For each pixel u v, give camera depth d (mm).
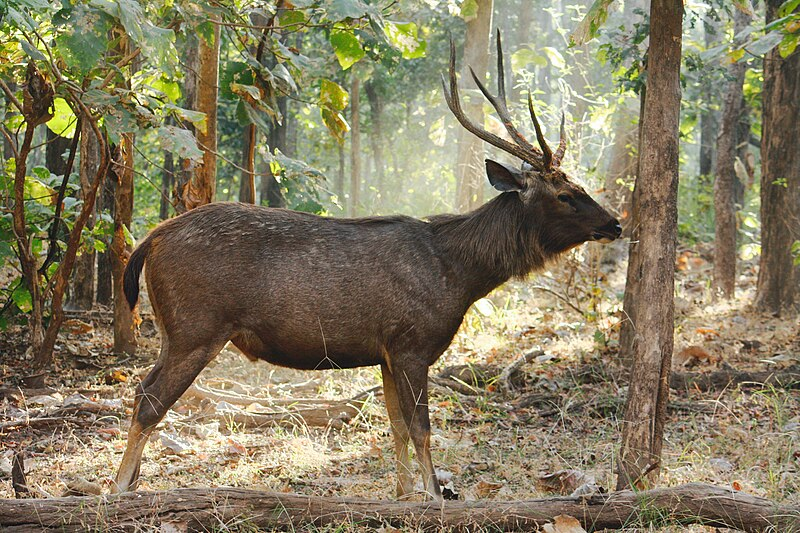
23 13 6867
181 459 7051
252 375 9695
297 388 9195
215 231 6055
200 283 5977
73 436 7336
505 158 12391
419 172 23375
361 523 5277
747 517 5094
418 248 6285
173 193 9844
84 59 6863
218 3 8719
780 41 9234
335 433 7969
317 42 19781
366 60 15719
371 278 6129
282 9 9367
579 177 12141
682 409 8578
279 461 7066
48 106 8766
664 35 5723
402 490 6277
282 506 5227
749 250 15336
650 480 5734
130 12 6801
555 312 12547
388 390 6445
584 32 6406
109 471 6598
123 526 4938
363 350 6234
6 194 9648
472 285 6414
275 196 18531
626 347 9859
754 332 11656
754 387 9219
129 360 10055
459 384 9203
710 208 21828
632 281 9820
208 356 6016
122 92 7727
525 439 7734
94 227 10414
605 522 5254
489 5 12398
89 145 10547
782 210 12805
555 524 5188
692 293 15125
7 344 10492
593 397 8828
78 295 12422
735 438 7656
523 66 13273
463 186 12555
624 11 17750
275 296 6031
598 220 6500
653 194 5750
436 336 6270
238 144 20500
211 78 9594
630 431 5758
